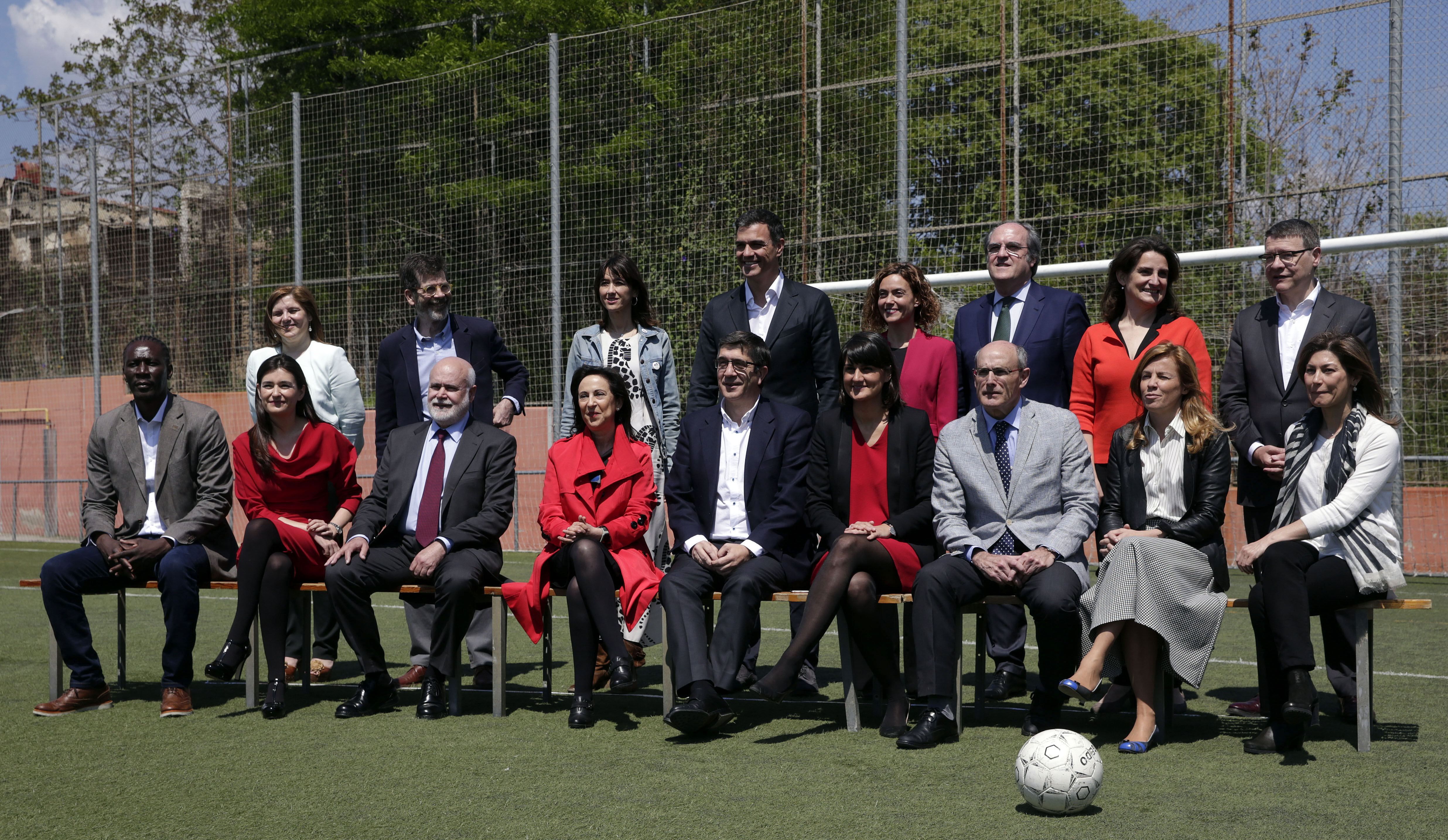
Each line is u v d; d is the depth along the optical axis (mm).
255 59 14789
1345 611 3689
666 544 5172
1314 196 9289
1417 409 8352
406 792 3174
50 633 4477
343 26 17562
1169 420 3939
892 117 10094
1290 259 4309
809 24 10375
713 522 4254
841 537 3863
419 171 11992
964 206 9953
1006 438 4086
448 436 4551
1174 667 3543
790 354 4750
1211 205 9305
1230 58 9203
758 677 5020
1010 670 4598
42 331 15141
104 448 4645
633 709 4363
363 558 4312
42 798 3158
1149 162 9734
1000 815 2906
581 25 15828
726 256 10734
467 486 4430
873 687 4414
